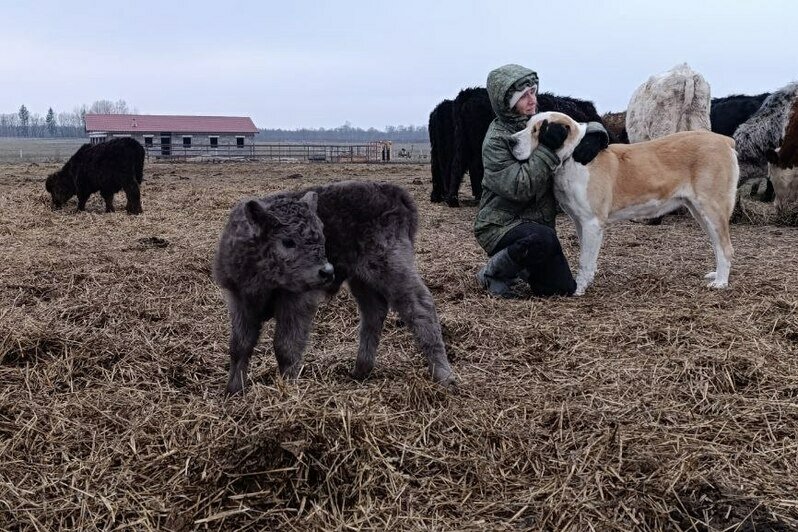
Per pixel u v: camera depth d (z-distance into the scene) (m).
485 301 5.96
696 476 3.06
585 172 6.01
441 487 3.09
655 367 4.41
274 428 3.22
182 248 8.51
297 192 4.18
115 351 4.71
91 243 8.98
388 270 4.13
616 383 4.22
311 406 3.40
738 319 5.29
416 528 2.81
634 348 4.80
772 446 3.44
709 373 4.27
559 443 3.48
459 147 12.30
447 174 13.07
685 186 6.29
